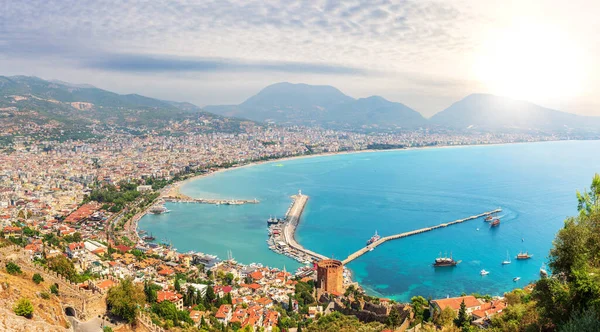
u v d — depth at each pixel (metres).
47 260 181.25
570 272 97.81
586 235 97.06
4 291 113.50
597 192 112.38
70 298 136.12
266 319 188.12
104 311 137.25
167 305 165.50
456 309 171.25
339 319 182.00
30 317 107.69
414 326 163.88
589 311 82.62
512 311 137.38
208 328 163.62
